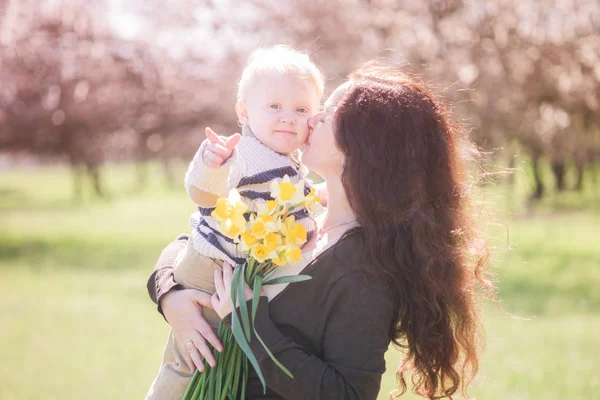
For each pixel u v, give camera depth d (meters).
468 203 2.11
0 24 17.05
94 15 16.94
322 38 12.94
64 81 17.52
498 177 2.98
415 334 2.00
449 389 2.10
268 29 13.47
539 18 13.06
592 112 13.98
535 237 15.34
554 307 9.02
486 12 12.88
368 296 1.93
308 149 2.13
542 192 24.59
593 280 10.73
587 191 29.11
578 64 13.13
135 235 17.11
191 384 2.07
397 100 2.03
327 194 2.22
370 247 1.96
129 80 16.66
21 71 17.58
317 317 1.97
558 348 6.99
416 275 1.96
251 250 1.91
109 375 6.34
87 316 8.94
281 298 1.99
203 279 2.11
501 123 13.16
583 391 5.59
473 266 2.11
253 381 2.04
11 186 40.44
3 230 18.41
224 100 15.30
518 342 7.23
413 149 1.99
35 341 7.64
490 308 8.92
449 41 12.99
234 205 1.92
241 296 1.94
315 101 2.30
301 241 1.94
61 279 11.67
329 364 1.93
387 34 13.23
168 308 2.11
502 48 12.91
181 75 15.83
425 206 2.00
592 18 12.99
